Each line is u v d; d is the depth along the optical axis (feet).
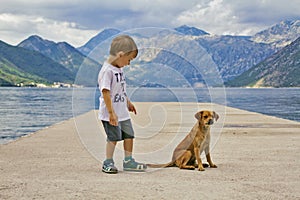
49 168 17.31
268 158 19.62
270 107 77.05
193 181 14.84
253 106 80.79
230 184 14.35
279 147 23.21
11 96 154.20
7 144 24.41
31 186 14.15
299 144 24.40
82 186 14.11
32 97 144.05
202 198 12.55
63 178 15.40
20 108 79.41
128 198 12.56
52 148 22.85
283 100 112.27
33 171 16.71
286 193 13.12
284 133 30.25
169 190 13.51
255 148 22.82
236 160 19.13
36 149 22.48
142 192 13.25
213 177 15.49
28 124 48.65
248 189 13.62
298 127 34.40
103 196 12.79
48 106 86.94
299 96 148.66
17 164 18.22
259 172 16.39
